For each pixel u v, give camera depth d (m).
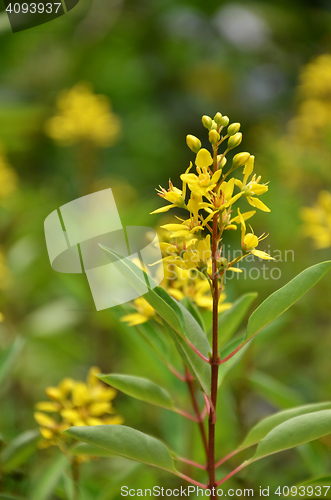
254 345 0.67
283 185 1.15
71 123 1.13
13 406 0.90
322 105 1.12
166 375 0.63
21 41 1.54
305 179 1.14
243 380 0.70
